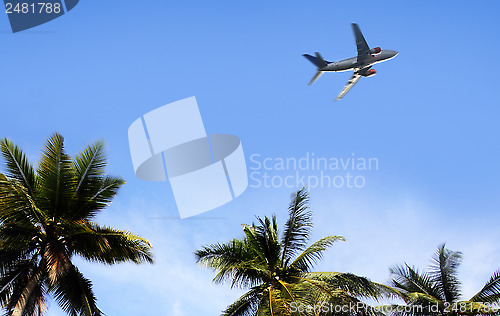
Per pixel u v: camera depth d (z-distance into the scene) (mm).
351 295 18641
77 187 18062
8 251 17094
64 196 17859
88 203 18188
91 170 18156
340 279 19109
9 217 17125
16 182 17297
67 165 17953
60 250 16719
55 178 17703
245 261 19562
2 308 16484
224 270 19875
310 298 17266
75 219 18234
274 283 19453
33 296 15945
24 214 17328
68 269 16703
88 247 17891
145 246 18375
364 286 18516
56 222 18109
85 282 17906
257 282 20219
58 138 18234
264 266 20109
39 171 18062
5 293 16828
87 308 17078
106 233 17438
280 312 16328
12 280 17016
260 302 18781
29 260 17531
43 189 17688
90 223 18078
